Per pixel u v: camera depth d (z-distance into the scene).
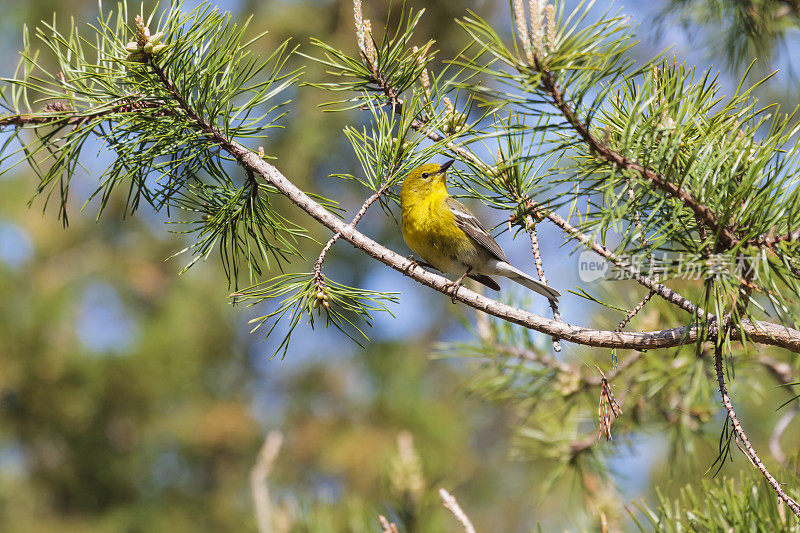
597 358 9.50
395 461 8.80
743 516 6.14
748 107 5.69
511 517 20.05
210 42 6.67
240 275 20.33
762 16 10.23
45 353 18.08
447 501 6.43
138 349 18.94
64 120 6.53
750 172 5.34
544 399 9.43
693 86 5.86
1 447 18.67
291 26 18.94
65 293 19.12
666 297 6.27
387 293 6.65
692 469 9.66
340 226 7.04
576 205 6.76
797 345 6.10
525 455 9.90
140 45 6.32
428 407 19.55
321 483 19.53
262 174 7.00
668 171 5.36
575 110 5.25
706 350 8.67
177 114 6.71
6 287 18.64
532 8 5.02
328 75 18.95
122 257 21.25
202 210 7.30
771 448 8.83
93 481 19.05
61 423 18.42
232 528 18.92
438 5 19.33
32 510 18.61
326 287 6.58
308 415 20.67
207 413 19.59
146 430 19.19
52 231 21.17
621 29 5.07
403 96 7.62
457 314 9.94
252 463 19.91
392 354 20.95
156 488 19.64
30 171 21.73
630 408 9.11
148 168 6.90
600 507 8.52
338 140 19.62
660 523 6.49
